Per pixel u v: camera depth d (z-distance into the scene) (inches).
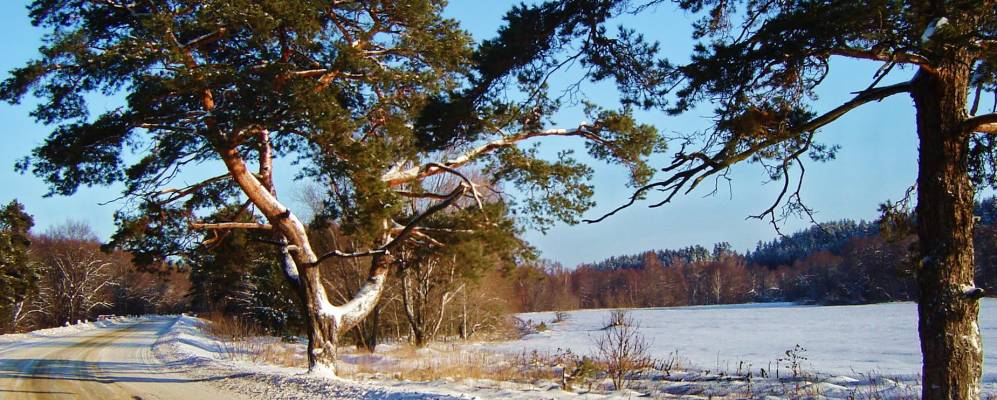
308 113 523.8
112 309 3358.8
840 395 533.3
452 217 737.6
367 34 618.8
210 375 624.4
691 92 292.4
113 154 571.5
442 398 397.4
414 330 1229.7
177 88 496.1
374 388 469.1
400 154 601.0
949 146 258.4
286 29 541.6
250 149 663.1
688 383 627.5
